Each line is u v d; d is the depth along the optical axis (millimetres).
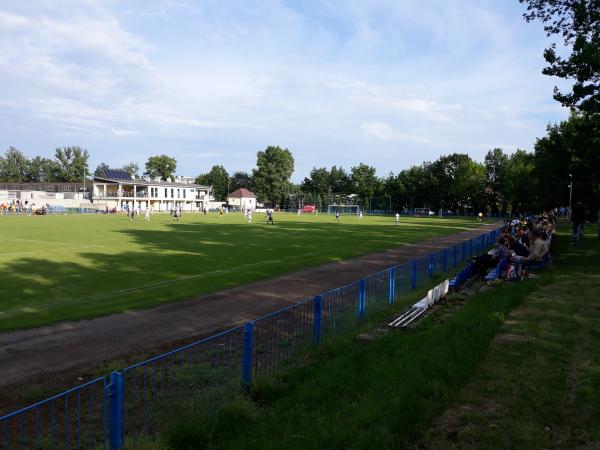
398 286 13609
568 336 8297
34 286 14883
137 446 4895
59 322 10688
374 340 8922
